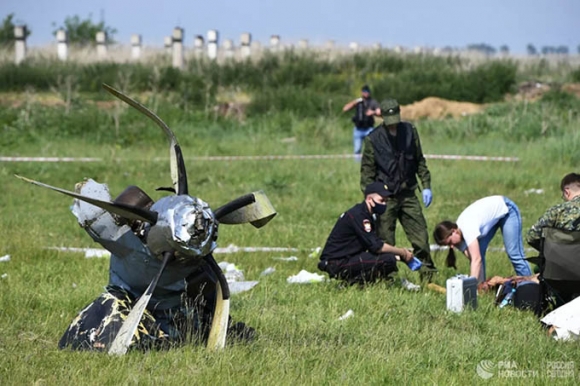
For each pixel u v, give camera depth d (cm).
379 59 13838
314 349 2369
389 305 2989
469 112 11000
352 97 11638
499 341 2541
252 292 3166
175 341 2395
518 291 3059
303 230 4753
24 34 14488
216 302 2375
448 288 2953
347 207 5659
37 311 2848
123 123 9550
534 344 2497
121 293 2392
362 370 2209
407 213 3616
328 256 3375
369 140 3619
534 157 7894
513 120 9588
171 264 2278
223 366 2172
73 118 9550
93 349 2306
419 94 11838
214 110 10469
